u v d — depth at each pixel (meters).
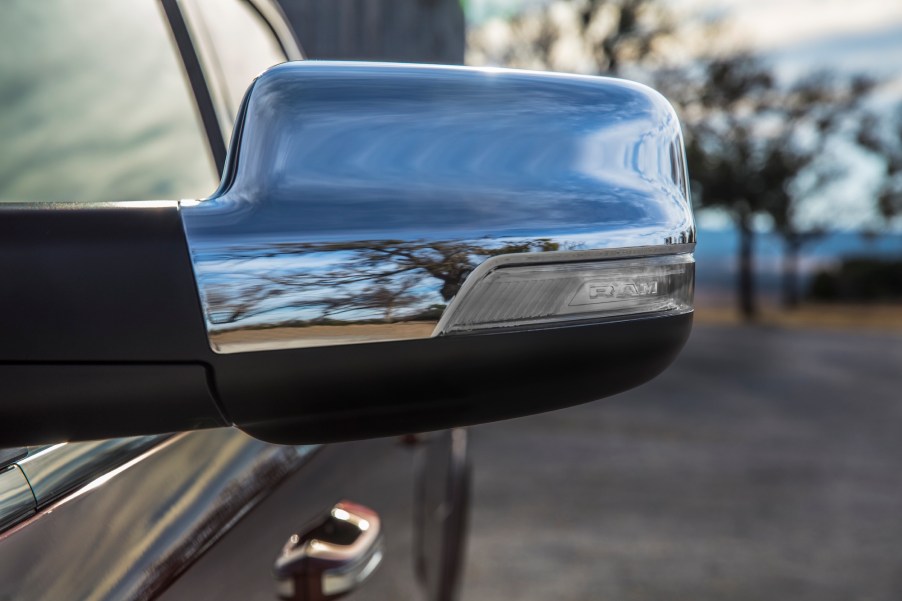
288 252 0.62
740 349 14.92
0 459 0.69
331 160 0.65
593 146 0.73
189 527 0.90
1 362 0.59
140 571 0.79
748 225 30.92
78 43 1.24
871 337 19.48
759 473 5.43
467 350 0.66
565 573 3.62
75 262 0.60
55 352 0.60
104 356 0.60
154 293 0.61
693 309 0.78
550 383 0.70
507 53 22.55
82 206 0.62
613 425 6.93
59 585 0.70
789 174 29.80
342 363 0.64
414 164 0.67
